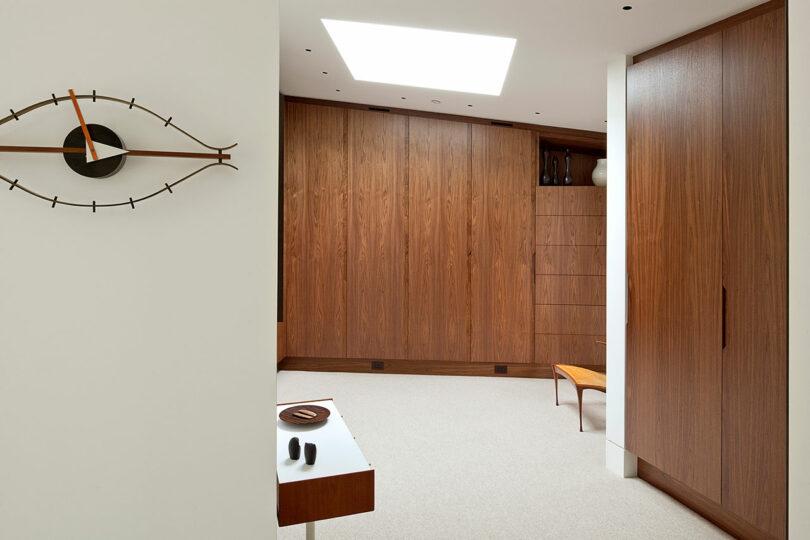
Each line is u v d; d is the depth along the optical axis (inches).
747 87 88.8
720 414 93.3
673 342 103.9
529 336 218.2
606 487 111.3
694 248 99.3
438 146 216.4
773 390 83.7
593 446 136.5
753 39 88.0
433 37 160.1
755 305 87.0
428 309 217.2
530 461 125.6
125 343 45.9
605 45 118.4
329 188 215.5
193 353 47.0
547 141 226.1
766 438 84.9
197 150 46.7
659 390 107.3
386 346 217.5
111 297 45.6
